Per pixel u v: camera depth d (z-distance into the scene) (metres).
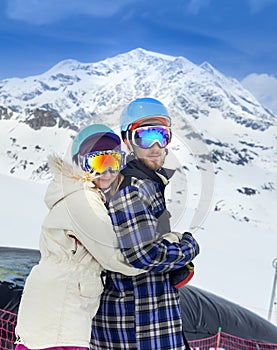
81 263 2.30
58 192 2.29
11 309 5.43
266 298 20.61
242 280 23.98
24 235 25.02
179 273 2.30
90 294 2.30
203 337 6.30
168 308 2.27
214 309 6.86
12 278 6.02
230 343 6.29
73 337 2.24
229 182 187.00
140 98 2.14
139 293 2.26
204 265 26.38
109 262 2.21
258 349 6.37
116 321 2.30
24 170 161.62
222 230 53.72
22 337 2.30
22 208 35.78
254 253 43.84
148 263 2.14
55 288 2.27
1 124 191.00
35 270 2.37
